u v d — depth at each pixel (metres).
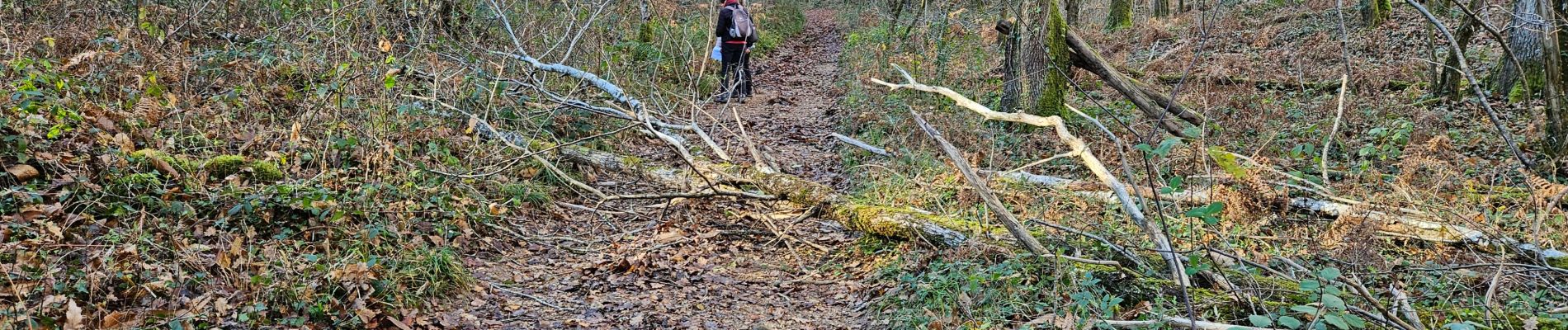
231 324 3.76
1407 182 5.42
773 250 5.64
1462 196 5.36
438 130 6.36
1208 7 16.39
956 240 4.93
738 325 4.46
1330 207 5.30
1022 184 5.96
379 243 4.71
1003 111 8.12
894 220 5.27
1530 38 8.22
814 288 5.01
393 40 7.70
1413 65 9.98
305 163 5.56
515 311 4.53
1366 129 7.47
